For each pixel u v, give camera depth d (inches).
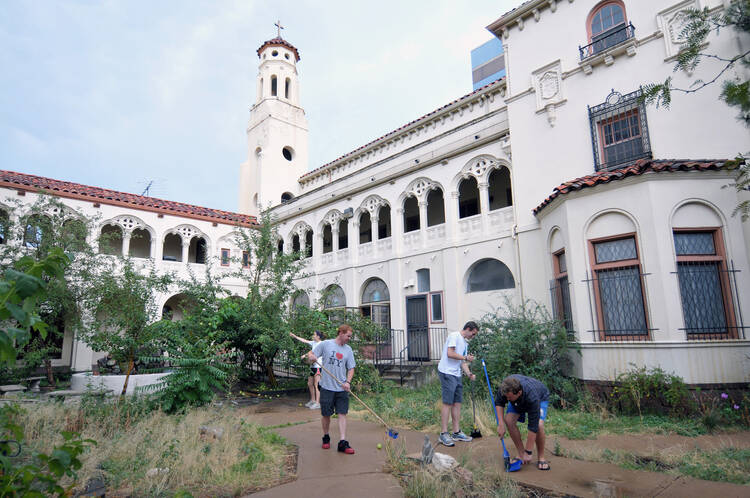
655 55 418.0
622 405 323.6
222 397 461.7
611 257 363.9
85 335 434.6
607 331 355.6
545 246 452.1
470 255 557.6
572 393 346.9
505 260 519.2
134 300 389.1
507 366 360.2
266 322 504.7
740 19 192.1
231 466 202.2
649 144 407.5
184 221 817.5
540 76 500.1
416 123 728.3
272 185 1004.6
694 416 295.0
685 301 327.3
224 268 845.2
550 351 373.7
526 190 496.1
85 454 201.2
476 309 544.1
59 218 543.2
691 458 214.2
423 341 597.6
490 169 556.7
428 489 170.1
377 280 689.0
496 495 165.6
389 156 755.4
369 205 715.4
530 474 195.3
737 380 307.9
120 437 234.4
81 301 494.9
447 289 572.1
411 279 626.2
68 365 663.1
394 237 658.8
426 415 312.7
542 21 507.8
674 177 340.2
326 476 197.5
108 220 740.7
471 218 567.2
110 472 193.6
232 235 869.8
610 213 363.3
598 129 450.3
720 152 371.2
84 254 544.7
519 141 509.4
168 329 391.2
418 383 482.0
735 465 201.6
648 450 231.5
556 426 285.3
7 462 97.3
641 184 346.0
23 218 525.3
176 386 335.3
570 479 188.4
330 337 484.7
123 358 382.0
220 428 257.6
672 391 299.3
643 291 339.0
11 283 84.1
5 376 464.1
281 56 1101.1
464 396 362.3
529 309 454.6
